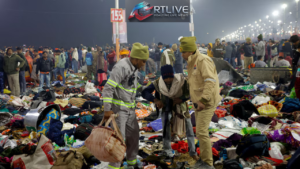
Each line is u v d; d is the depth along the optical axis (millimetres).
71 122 6262
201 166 3600
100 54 12742
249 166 3771
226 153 4156
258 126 5219
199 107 3455
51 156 3756
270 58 16625
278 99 7207
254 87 9250
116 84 3395
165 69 3990
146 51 3518
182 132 4172
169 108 4168
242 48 15055
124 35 14156
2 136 4906
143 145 4785
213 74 3502
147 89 4328
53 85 13023
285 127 4684
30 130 5285
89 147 3146
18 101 8164
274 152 3990
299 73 5922
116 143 3100
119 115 3531
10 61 10102
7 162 3793
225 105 7160
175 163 3869
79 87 11812
